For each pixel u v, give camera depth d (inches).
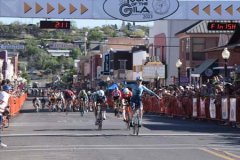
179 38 3132.4
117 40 5098.4
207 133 965.8
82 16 1152.8
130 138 866.8
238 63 2151.8
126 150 701.9
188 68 2815.0
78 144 776.9
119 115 1556.3
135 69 3686.0
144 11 1154.0
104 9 1150.3
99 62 5270.7
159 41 3491.6
